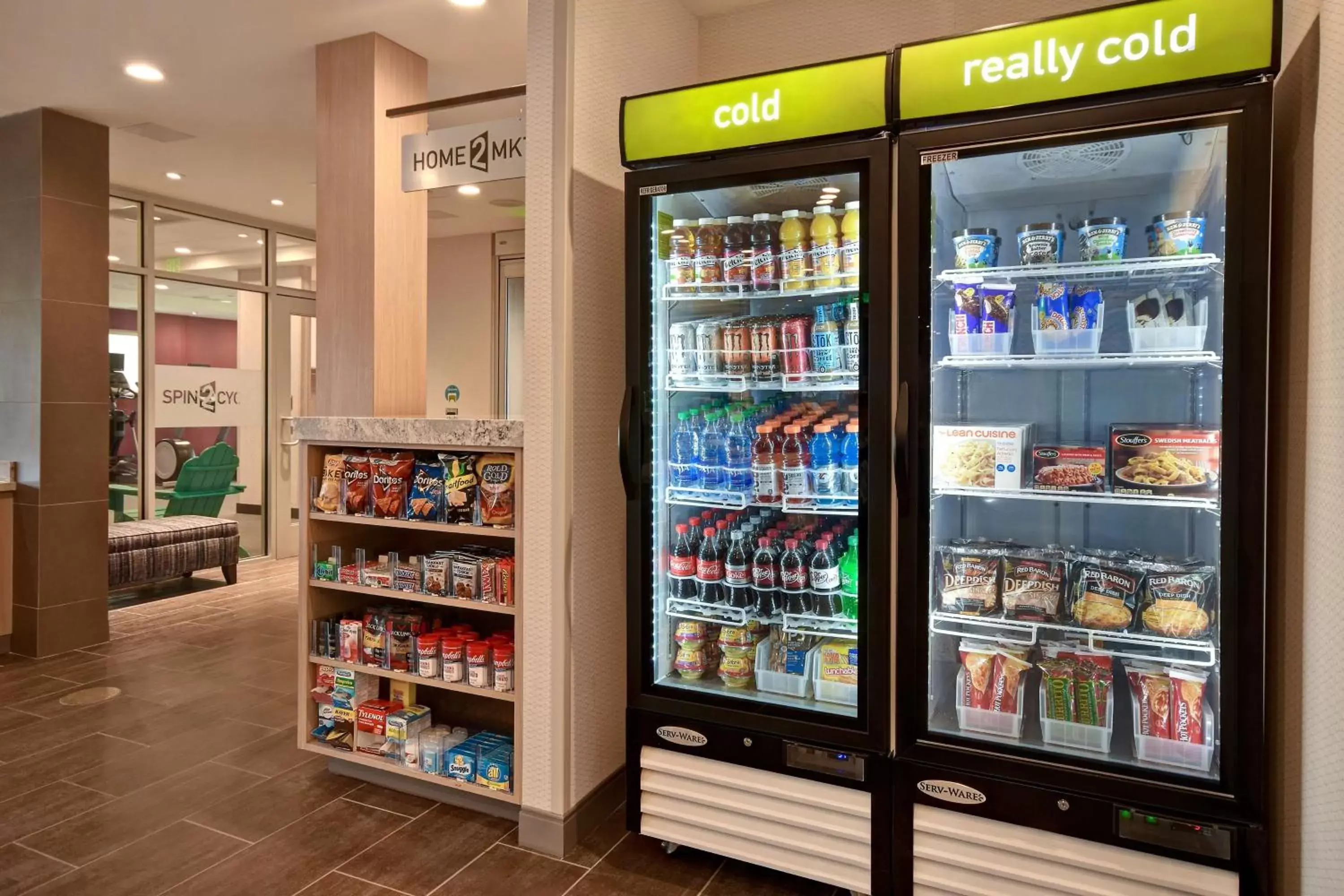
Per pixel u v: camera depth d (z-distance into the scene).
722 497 2.34
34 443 4.35
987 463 2.00
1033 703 2.12
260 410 7.11
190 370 6.49
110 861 2.38
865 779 2.04
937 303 2.09
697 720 2.25
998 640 2.07
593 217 2.51
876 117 1.95
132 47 3.65
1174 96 1.70
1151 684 1.88
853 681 2.17
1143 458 1.89
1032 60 1.81
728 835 2.23
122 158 5.25
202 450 6.61
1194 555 2.15
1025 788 1.88
